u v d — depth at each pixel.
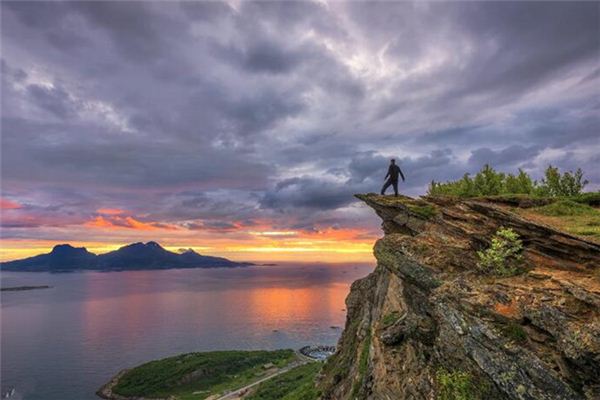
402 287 22.80
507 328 12.80
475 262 17.17
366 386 21.56
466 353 13.82
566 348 10.80
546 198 19.72
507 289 13.92
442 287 16.06
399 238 21.89
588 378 10.30
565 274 13.49
